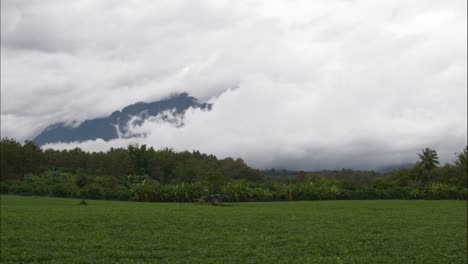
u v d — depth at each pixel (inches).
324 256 1294.3
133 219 2000.5
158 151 7121.1
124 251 1262.3
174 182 6392.7
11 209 2283.5
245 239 1550.2
